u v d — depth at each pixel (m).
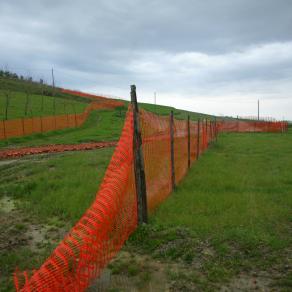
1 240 6.95
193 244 6.13
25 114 47.81
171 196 9.12
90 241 4.80
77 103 73.00
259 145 23.91
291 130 48.97
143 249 6.09
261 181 10.94
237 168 13.53
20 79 91.44
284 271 5.22
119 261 5.67
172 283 5.04
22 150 24.14
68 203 8.82
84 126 46.38
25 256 6.10
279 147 22.25
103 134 35.66
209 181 10.89
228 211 7.82
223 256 5.70
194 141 15.68
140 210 6.94
